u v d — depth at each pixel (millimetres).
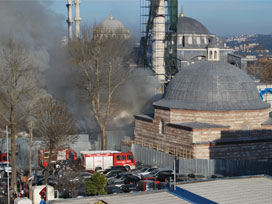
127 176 59469
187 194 36344
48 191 44562
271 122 72938
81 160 69938
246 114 70688
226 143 68188
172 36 108875
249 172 62812
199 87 71875
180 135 69938
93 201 35688
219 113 69562
